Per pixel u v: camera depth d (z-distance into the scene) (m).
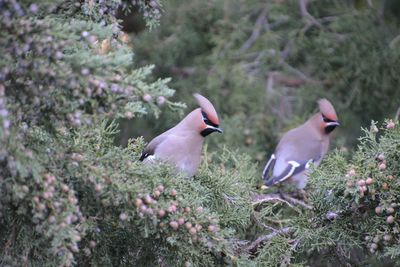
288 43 19.06
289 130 17.17
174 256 9.02
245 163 12.32
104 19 9.45
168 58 19.73
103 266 9.05
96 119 7.80
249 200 11.03
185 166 11.46
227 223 10.47
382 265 11.78
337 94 18.78
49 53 7.39
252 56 19.34
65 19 9.33
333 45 19.00
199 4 19.92
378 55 18.94
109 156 8.48
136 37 19.97
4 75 7.34
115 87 7.49
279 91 18.41
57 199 7.75
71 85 7.39
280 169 14.73
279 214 12.02
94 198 8.42
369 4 19.44
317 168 10.17
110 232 9.14
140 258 9.41
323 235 10.15
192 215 8.70
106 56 7.60
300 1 19.42
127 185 8.24
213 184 10.66
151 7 9.59
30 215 8.10
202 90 18.94
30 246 8.23
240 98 18.14
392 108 18.67
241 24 19.27
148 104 7.74
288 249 10.27
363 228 9.95
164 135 11.63
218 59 18.89
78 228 8.25
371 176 9.65
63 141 8.43
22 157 7.41
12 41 7.40
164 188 8.65
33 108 7.67
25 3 7.57
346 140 18.14
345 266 10.59
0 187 7.77
